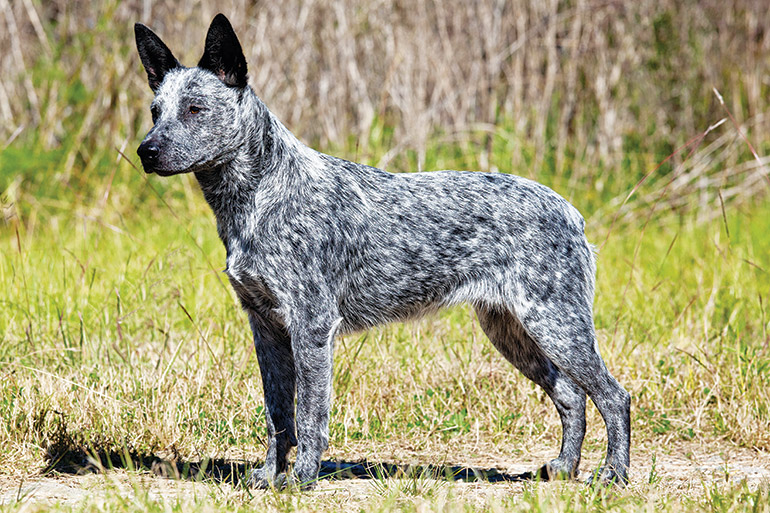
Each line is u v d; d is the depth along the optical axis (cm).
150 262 1366
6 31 2316
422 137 2156
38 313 1311
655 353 1258
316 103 2286
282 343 927
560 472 940
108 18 2228
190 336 1272
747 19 2533
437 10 2264
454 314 1384
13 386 1058
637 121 2495
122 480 899
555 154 2364
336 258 894
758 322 1391
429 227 921
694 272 1664
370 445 1066
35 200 2047
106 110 2212
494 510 734
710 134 2502
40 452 952
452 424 1109
